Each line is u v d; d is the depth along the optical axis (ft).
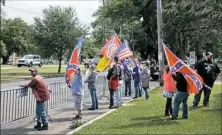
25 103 47.29
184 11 97.09
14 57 352.49
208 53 48.62
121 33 187.42
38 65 218.79
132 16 137.49
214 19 91.76
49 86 51.34
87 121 39.52
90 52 165.89
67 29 145.07
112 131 33.01
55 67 212.64
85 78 49.37
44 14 145.79
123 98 63.26
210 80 48.65
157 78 114.21
